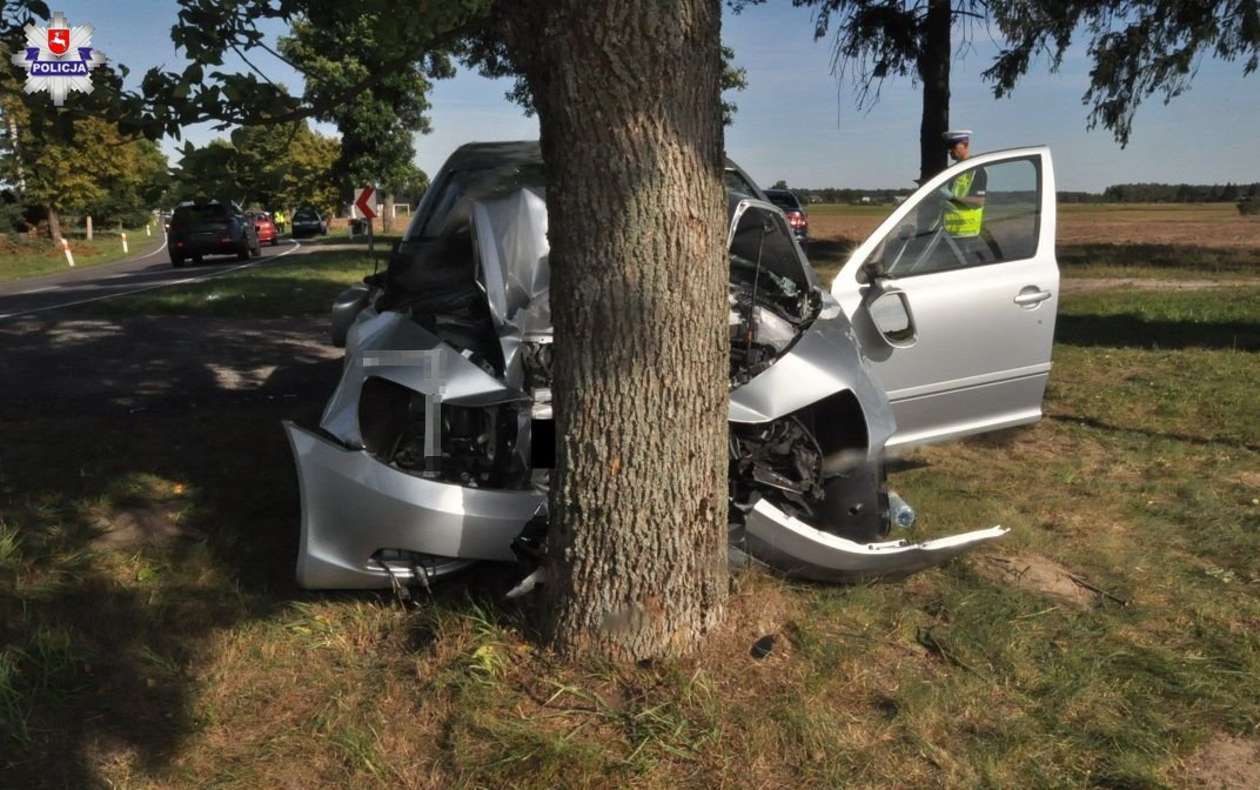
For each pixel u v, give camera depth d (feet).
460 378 12.53
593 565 10.67
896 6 46.03
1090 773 9.71
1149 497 17.31
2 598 12.79
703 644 11.12
